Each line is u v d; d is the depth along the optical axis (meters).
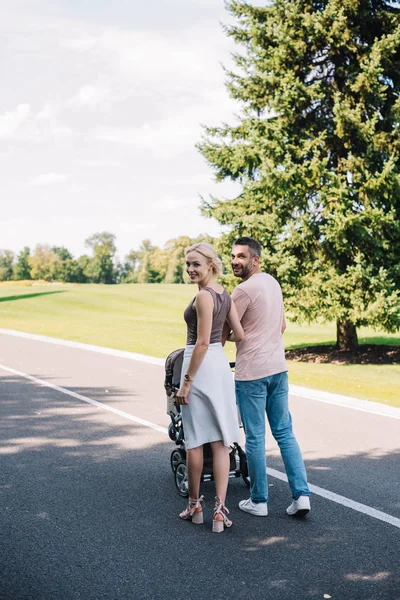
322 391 10.77
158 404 9.34
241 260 5.16
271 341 5.05
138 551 4.36
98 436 7.46
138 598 3.71
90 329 24.70
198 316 4.65
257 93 17.89
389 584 3.91
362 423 8.34
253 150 17.05
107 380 11.60
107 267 153.88
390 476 6.04
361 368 16.20
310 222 17.06
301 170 16.61
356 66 17.39
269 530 4.75
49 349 16.98
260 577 3.99
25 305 42.06
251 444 5.01
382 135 16.59
